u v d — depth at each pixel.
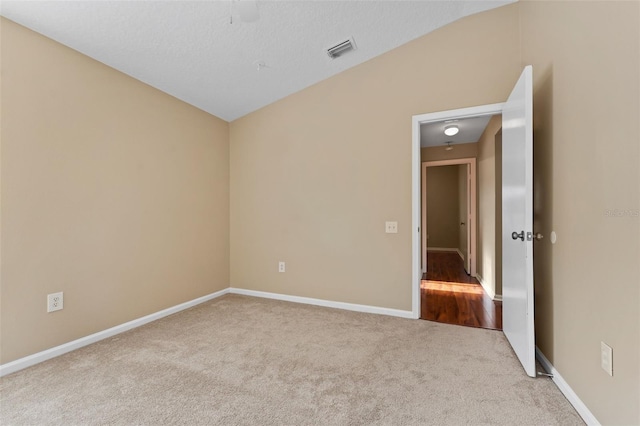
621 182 1.18
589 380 1.41
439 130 4.20
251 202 3.75
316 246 3.35
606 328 1.28
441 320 2.85
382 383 1.78
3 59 1.90
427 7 2.49
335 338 2.44
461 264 6.09
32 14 1.93
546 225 1.93
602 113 1.30
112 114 2.55
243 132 3.79
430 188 8.30
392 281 2.99
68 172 2.24
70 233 2.25
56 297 2.16
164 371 1.93
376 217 3.05
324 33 2.60
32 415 1.49
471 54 2.67
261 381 1.81
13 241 1.95
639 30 1.07
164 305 3.00
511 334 2.23
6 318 1.92
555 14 1.79
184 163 3.25
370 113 3.07
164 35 2.30
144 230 2.81
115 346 2.30
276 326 2.71
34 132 2.05
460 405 1.56
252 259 3.75
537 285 2.12
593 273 1.38
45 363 2.04
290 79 3.20
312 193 3.37
